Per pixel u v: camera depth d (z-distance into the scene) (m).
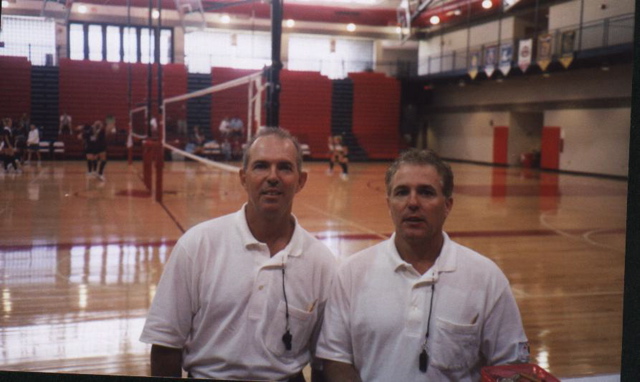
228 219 2.28
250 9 27.89
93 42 24.84
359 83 29.97
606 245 8.75
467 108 29.06
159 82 12.34
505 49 21.81
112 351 4.09
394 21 30.66
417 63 31.27
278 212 2.18
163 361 2.23
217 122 27.64
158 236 8.60
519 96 25.47
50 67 22.83
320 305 2.30
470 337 2.00
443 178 2.03
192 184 16.25
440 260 2.04
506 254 7.99
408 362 1.99
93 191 13.76
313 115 29.58
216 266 2.19
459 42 26.45
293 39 31.80
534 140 26.53
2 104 21.95
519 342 2.06
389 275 2.04
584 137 22.06
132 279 6.12
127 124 24.44
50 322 4.68
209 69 29.09
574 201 14.30
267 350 2.17
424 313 2.00
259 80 10.31
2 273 6.23
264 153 2.17
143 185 15.35
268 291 2.18
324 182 18.25
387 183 2.09
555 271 7.01
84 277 6.16
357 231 9.55
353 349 2.09
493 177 21.09
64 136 22.41
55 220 9.73
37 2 14.67
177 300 2.21
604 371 3.99
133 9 24.05
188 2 14.74
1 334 4.37
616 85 20.36
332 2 30.62
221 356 2.17
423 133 32.97
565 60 18.28
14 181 14.94
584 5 15.86
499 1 21.81
